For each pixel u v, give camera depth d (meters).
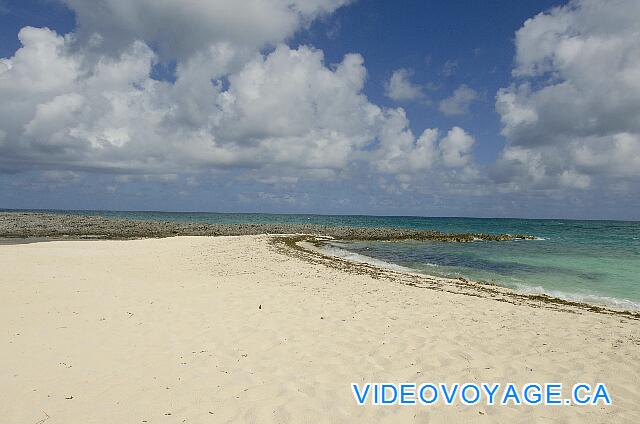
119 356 6.09
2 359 5.79
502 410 4.84
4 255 15.22
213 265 15.60
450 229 72.12
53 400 4.75
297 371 5.72
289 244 27.39
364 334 7.38
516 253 27.06
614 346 7.14
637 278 16.78
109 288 10.27
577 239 42.78
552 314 9.52
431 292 11.76
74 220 45.03
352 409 4.73
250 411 4.61
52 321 7.49
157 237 32.03
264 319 8.12
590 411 4.84
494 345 7.03
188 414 4.52
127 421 4.36
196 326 7.57
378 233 42.50
